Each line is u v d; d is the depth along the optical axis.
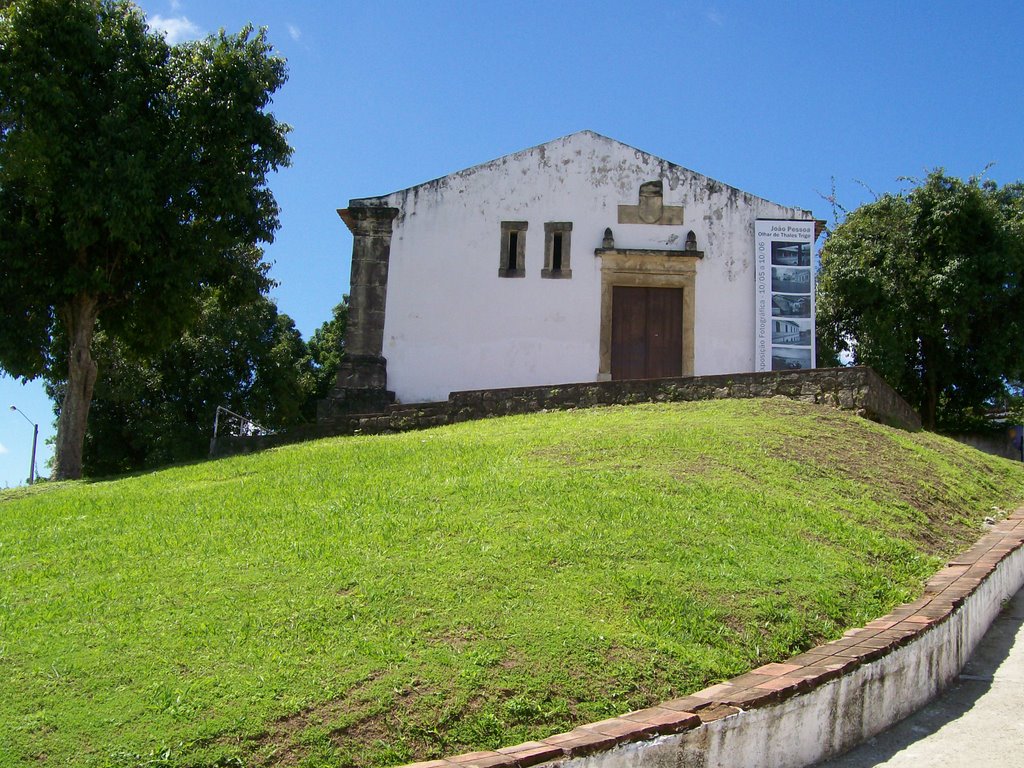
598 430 13.24
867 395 15.64
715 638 6.71
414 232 20.97
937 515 11.40
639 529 8.51
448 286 20.78
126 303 19.92
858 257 26.78
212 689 5.58
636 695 5.95
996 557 9.84
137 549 8.48
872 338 26.50
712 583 7.53
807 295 20.70
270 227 20.12
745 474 10.91
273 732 5.23
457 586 7.09
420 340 20.61
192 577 7.50
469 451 12.21
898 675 6.91
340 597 6.92
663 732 5.39
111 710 5.35
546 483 9.93
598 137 21.23
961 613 8.06
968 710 7.08
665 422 13.82
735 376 16.45
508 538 8.11
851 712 6.46
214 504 10.19
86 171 17.23
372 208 21.00
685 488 9.96
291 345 38.00
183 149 18.47
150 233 18.19
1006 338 25.94
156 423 33.53
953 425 29.00
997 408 33.88
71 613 6.85
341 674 5.79
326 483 10.76
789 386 16.19
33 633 6.46
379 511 9.16
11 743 5.02
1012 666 8.02
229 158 18.89
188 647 6.14
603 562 7.70
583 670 6.05
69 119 17.38
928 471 13.09
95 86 18.19
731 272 20.83
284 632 6.36
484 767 4.85
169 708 5.36
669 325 20.83
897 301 26.14
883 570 8.77
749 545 8.51
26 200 17.92
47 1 17.19
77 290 18.12
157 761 4.93
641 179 21.09
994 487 14.01
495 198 21.09
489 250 20.91
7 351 18.33
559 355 20.55
